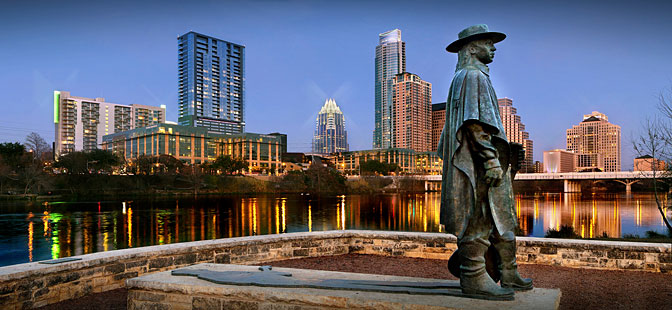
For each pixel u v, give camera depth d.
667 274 8.91
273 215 62.94
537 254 10.05
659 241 13.86
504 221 5.32
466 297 5.09
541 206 76.25
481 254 5.18
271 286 5.56
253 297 5.47
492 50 5.52
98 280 7.75
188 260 9.09
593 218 54.75
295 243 10.92
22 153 97.12
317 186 128.62
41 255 29.66
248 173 168.62
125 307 6.89
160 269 8.66
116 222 50.62
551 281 8.30
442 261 10.50
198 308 5.68
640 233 38.09
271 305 5.38
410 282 5.73
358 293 5.29
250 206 78.00
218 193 117.00
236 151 183.50
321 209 74.06
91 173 109.06
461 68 5.60
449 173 5.38
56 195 92.62
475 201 5.12
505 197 5.37
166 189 114.25
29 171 86.56
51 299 7.05
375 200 100.19
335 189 128.75
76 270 7.41
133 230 44.28
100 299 7.32
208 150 180.50
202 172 127.25
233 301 5.55
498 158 5.36
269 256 10.49
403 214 67.06
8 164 91.00
